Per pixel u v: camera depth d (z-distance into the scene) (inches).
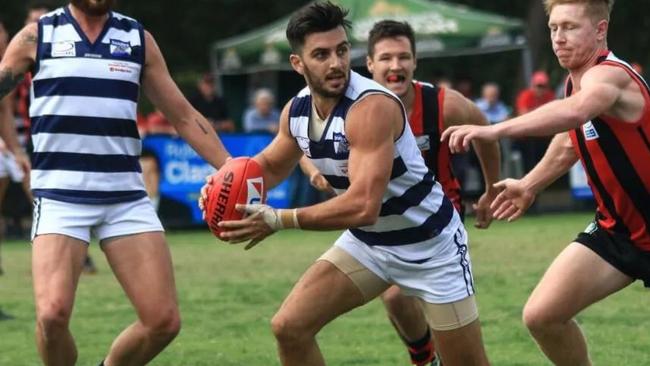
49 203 278.2
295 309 264.1
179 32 1337.4
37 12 520.4
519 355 364.8
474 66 1293.1
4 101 374.9
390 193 259.6
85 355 376.5
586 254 267.7
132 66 280.2
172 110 287.9
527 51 916.6
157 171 750.5
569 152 281.6
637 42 1364.4
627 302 454.0
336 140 253.3
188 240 703.7
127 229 280.2
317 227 251.1
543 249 613.3
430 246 264.4
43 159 279.7
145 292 274.7
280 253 628.1
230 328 418.0
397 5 888.3
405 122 257.0
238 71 971.3
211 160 287.0
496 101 860.0
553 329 265.3
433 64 1269.7
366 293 268.8
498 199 288.0
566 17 261.0
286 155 270.5
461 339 267.7
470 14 888.3
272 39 911.0
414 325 320.2
